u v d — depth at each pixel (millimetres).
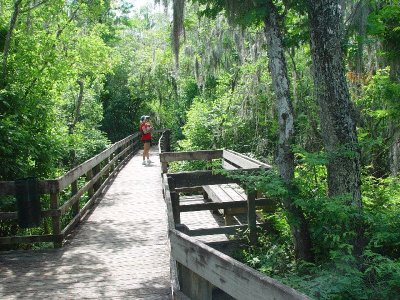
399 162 9242
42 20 12578
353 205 5512
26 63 10562
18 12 10203
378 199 6809
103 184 12180
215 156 10664
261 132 13664
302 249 5801
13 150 8570
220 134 15469
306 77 9719
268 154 13070
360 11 7121
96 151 19891
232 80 15562
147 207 9828
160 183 13273
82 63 17547
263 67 12703
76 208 8469
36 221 6777
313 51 5680
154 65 24281
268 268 5707
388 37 8883
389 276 5027
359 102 10078
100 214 9188
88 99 22297
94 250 6738
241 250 6473
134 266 5977
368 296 4594
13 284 5410
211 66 15617
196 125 16172
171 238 3707
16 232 8516
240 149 14930
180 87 28750
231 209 7648
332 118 5590
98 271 5812
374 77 9367
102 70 20422
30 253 6648
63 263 6160
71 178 7820
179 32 6938
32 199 6754
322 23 5555
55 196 6906
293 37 6473
